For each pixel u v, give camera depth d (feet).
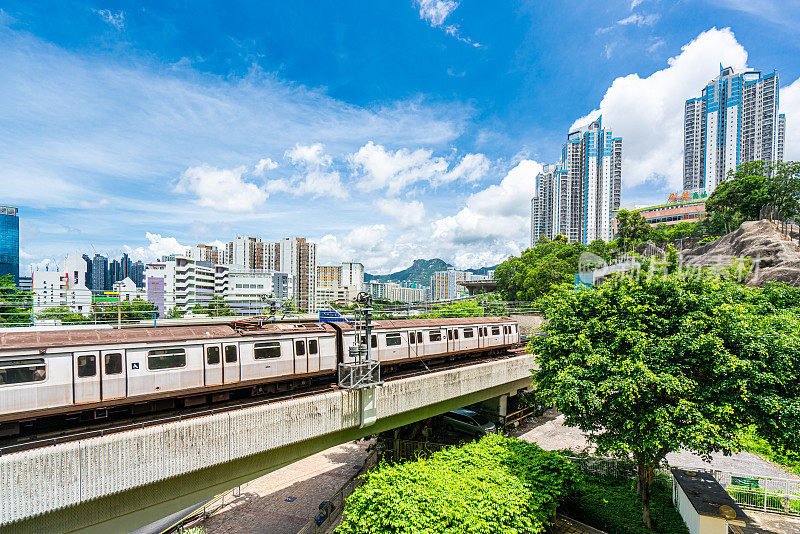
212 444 41.50
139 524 39.29
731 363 40.37
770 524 52.54
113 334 43.32
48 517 33.50
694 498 49.62
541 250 248.93
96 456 34.71
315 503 76.07
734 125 395.14
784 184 196.34
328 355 61.11
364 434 59.31
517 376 87.92
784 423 39.45
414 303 117.19
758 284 128.47
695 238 217.97
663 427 42.24
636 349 44.78
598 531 52.11
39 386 37.32
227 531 67.36
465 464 52.75
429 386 66.39
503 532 39.47
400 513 39.65
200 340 48.21
